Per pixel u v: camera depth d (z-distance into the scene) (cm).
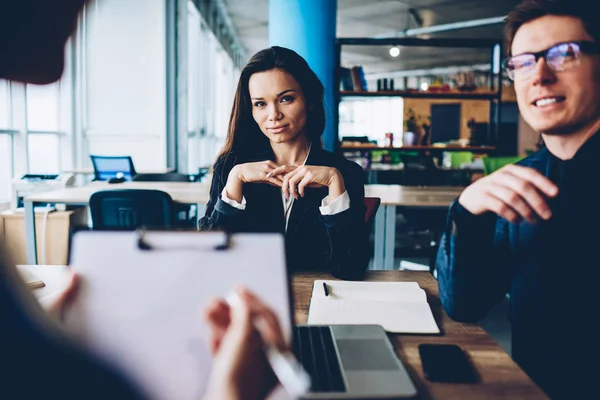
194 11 774
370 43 529
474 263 94
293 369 40
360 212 146
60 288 50
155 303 49
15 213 359
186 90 673
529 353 99
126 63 612
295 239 157
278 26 510
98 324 48
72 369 32
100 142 614
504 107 1073
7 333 29
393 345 83
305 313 98
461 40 525
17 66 33
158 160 624
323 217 141
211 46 966
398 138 615
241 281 52
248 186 160
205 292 51
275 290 52
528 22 94
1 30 31
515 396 66
